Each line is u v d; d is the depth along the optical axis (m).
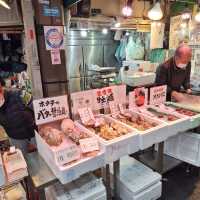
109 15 4.29
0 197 1.58
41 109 1.77
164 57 4.36
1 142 2.18
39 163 1.69
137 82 4.03
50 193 1.68
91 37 4.48
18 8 2.08
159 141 1.90
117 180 2.04
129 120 2.04
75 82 4.50
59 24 2.05
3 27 2.12
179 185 2.52
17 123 1.95
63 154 1.44
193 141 2.48
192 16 3.80
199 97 2.60
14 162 1.55
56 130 1.74
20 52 3.31
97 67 4.60
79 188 1.70
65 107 1.89
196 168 2.67
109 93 2.13
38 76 2.08
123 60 4.79
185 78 3.03
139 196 1.90
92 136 1.69
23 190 1.68
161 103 2.57
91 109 2.04
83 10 3.34
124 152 1.69
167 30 4.40
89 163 1.50
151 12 3.46
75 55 4.39
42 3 1.92
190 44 3.82
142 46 4.66
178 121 2.02
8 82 2.98
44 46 2.02
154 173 2.12
